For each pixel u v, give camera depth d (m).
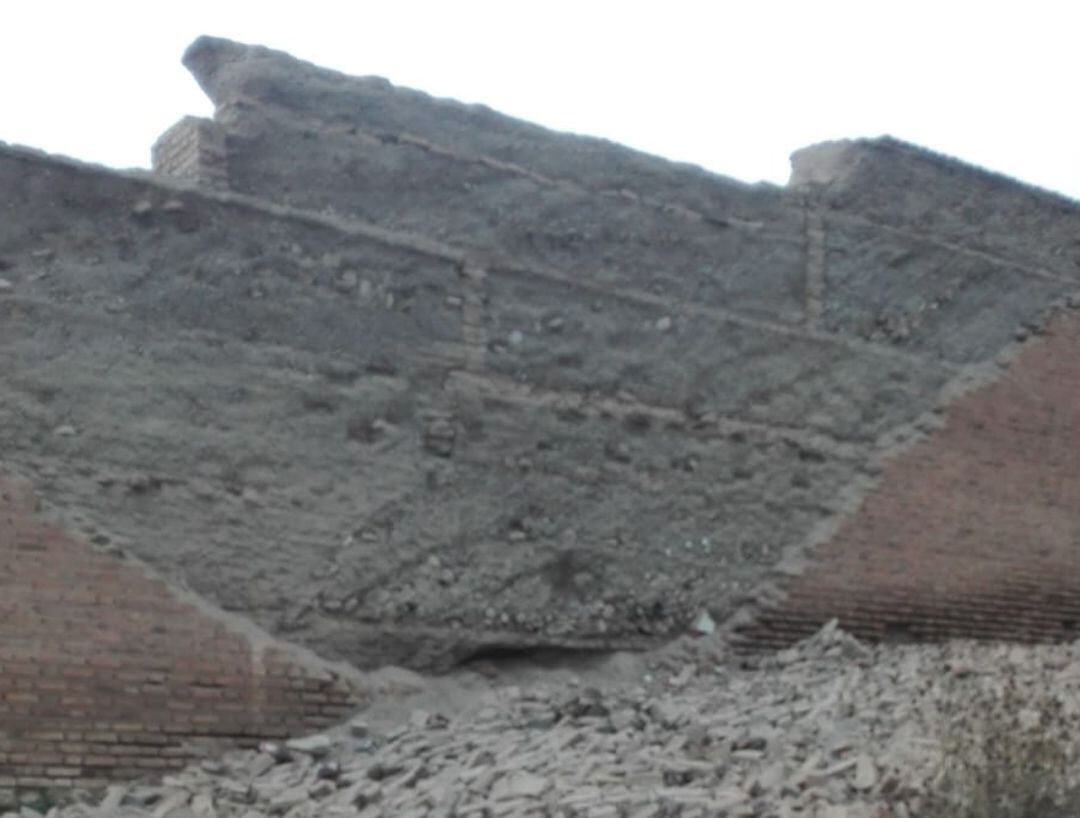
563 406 13.19
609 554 13.09
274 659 11.20
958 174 16.05
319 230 12.38
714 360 14.11
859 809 9.05
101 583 10.72
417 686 11.89
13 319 11.08
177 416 11.48
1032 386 15.91
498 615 12.45
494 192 13.39
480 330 12.98
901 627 14.44
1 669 10.26
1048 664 12.58
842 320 15.00
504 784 9.80
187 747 10.76
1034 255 16.36
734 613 13.55
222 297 11.87
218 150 12.28
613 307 13.70
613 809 9.18
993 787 9.27
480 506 12.58
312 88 12.83
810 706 11.28
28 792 10.16
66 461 11.00
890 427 14.93
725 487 13.83
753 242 14.64
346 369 12.25
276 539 11.64
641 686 12.67
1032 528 15.52
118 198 11.65
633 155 14.18
